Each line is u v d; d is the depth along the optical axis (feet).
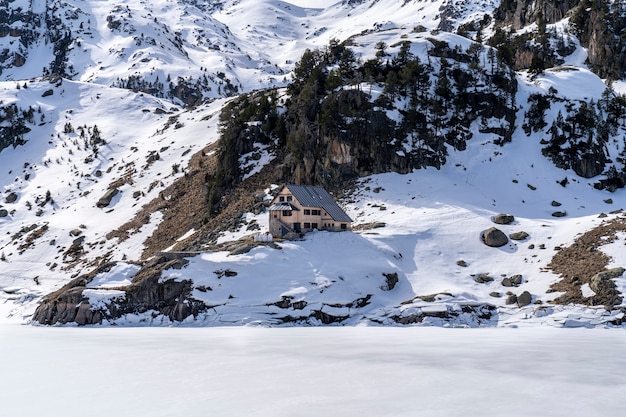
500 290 276.41
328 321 255.91
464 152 443.32
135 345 184.14
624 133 480.64
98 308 262.47
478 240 322.75
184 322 254.68
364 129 424.05
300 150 428.15
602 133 464.24
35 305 333.01
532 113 470.80
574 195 406.82
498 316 252.62
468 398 106.93
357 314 262.06
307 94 464.24
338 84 472.85
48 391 116.57
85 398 109.91
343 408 99.86
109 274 291.58
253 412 97.55
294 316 254.47
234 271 274.36
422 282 287.69
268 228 358.84
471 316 251.19
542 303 254.68
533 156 442.50
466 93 471.21
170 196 485.97
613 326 228.43
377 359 150.10
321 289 267.59
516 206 387.14
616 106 496.64
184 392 113.39
